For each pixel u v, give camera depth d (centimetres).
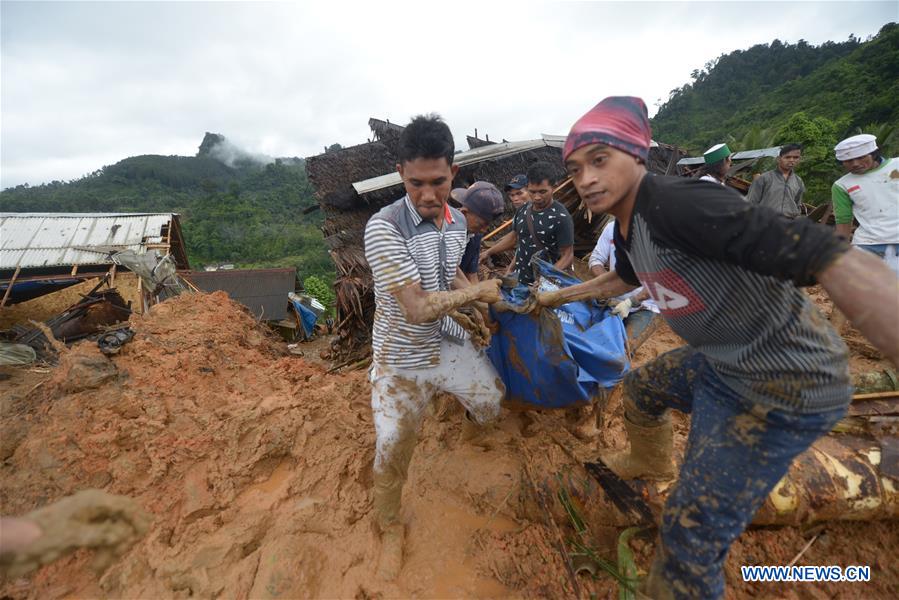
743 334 140
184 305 506
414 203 198
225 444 291
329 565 227
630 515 234
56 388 333
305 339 2012
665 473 232
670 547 160
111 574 222
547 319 244
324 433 309
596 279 218
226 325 484
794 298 130
